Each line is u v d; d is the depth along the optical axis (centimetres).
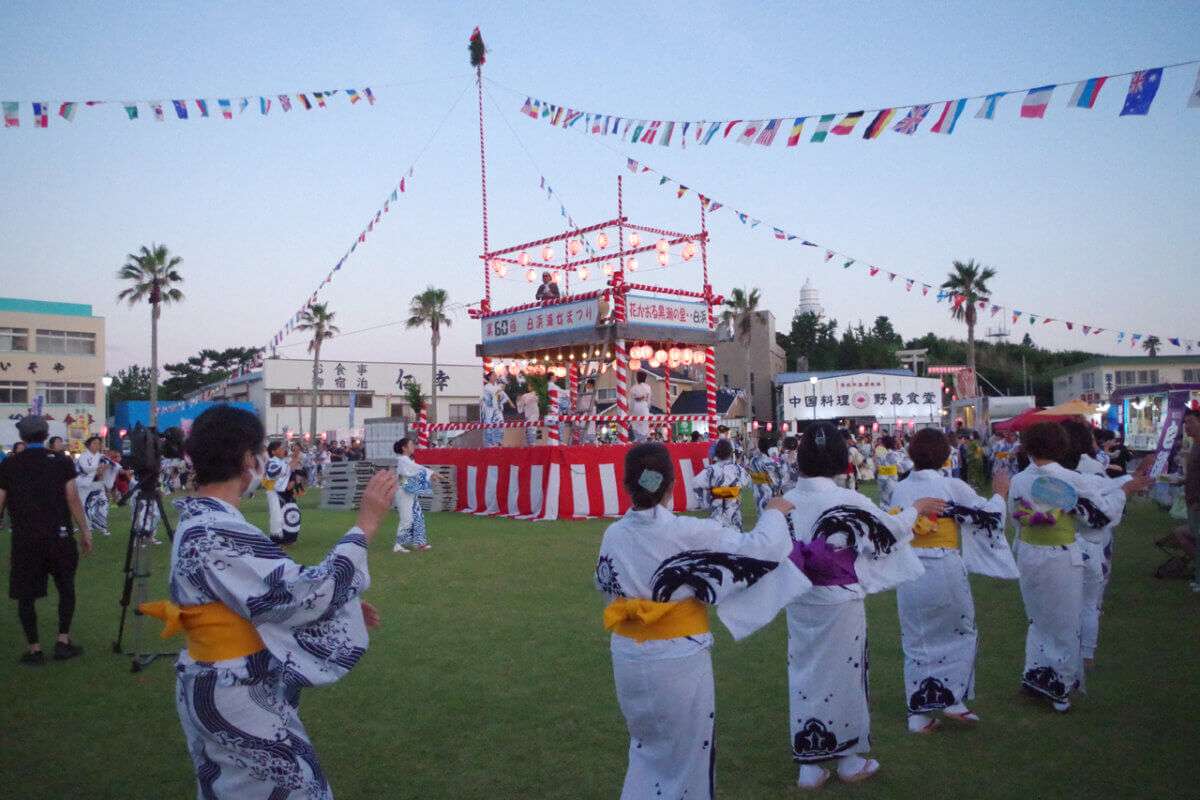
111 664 650
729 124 963
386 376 5531
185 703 264
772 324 5300
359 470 2128
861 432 3094
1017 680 575
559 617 782
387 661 642
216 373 6206
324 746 471
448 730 494
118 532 1634
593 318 1633
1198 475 840
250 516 1981
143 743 483
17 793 414
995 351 7188
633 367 1819
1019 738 468
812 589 409
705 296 1759
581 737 480
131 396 8338
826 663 407
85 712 537
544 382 2078
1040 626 515
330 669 269
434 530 1495
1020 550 521
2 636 747
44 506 650
